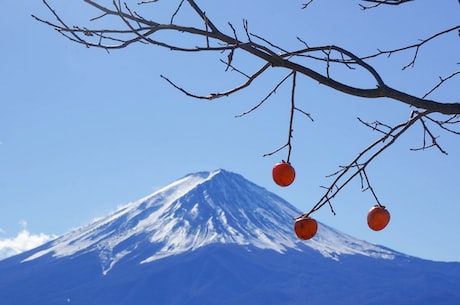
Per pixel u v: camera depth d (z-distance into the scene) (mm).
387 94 3930
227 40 3779
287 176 3926
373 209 3920
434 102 3953
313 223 3773
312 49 3912
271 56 3852
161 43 3670
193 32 3729
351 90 3902
